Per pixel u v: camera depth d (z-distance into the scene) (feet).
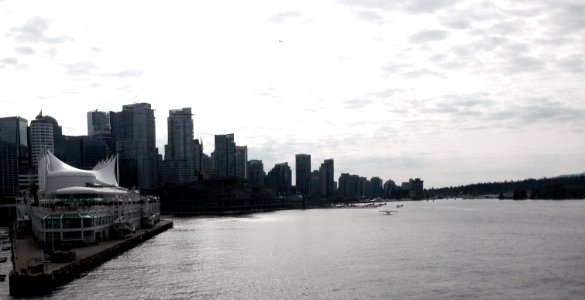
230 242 548.72
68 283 308.81
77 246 421.59
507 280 326.44
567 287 307.58
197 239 584.81
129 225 558.56
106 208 486.38
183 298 275.18
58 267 308.19
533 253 451.94
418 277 335.47
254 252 458.09
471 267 374.43
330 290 297.33
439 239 580.71
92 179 609.42
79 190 515.09
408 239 583.99
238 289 297.33
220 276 335.47
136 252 453.99
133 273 343.26
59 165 643.86
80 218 422.00
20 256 368.27
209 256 429.79
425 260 409.90
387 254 447.42
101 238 465.06
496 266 378.94
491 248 490.08
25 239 515.50
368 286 307.78
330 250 475.31
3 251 473.67
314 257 426.92
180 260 404.36
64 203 465.06
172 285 306.14
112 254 417.08
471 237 600.39
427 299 278.05
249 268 367.25
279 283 314.96
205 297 277.85
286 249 483.10
